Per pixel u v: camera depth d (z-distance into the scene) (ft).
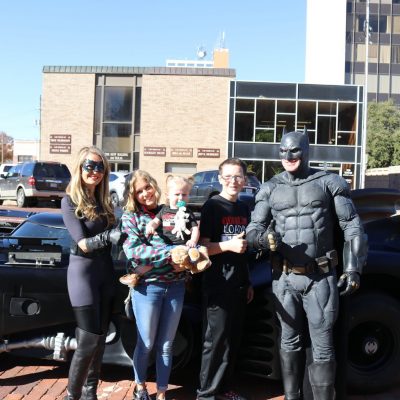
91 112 107.65
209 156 106.11
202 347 13.41
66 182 65.92
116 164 108.47
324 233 11.81
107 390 14.35
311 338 11.90
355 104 105.81
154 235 12.29
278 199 12.08
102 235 11.68
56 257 14.10
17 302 13.85
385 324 14.32
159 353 12.76
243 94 105.50
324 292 11.72
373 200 15.92
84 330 11.99
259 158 105.81
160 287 12.44
